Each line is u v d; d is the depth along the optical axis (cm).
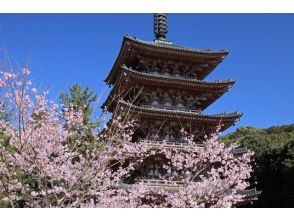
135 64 3075
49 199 1277
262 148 5894
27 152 1273
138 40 2812
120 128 1711
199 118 2698
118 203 1611
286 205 4772
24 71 1227
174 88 2870
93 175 1414
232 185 2020
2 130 1391
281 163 4994
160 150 2425
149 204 2008
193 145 2148
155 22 3253
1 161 1266
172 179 2316
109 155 1510
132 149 1936
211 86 2880
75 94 2539
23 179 1412
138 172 2522
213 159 1944
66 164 1370
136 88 2783
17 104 1222
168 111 2611
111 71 3109
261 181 5259
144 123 2661
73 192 1282
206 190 1792
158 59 2983
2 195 1258
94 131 1553
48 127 1370
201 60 3042
